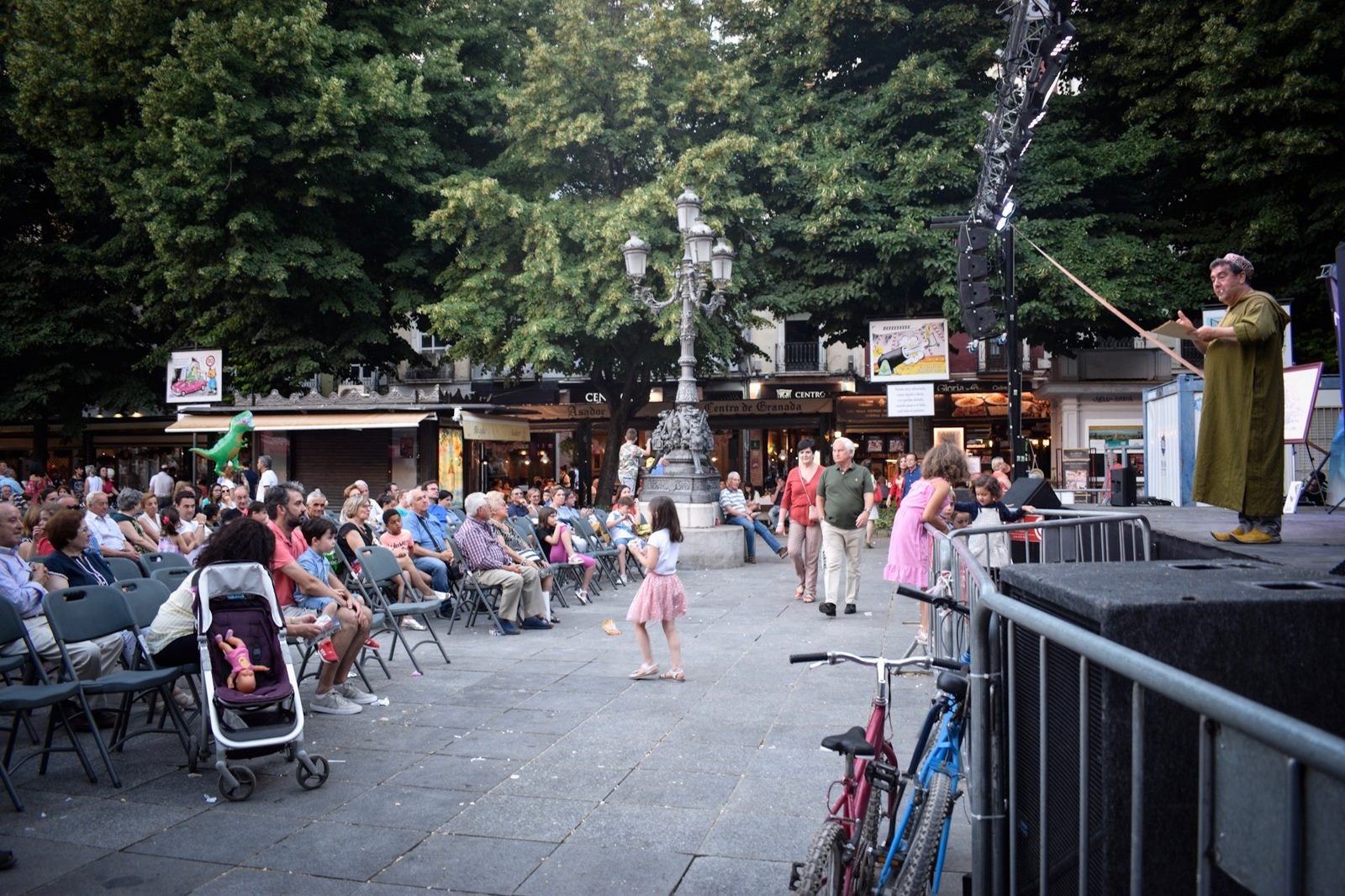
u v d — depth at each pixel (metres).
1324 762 1.40
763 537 17.25
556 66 21.88
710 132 22.69
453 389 35.81
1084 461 27.39
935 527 8.00
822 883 3.02
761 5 24.48
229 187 19.91
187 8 20.16
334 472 30.91
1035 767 2.82
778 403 33.75
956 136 21.70
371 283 22.22
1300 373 9.82
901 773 3.71
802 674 7.76
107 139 21.25
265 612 5.80
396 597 10.06
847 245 21.50
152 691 6.62
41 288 26.02
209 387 24.16
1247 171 19.59
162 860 4.26
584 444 34.84
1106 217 21.81
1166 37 20.33
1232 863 1.75
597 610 11.77
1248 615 2.25
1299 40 19.02
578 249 22.11
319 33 20.30
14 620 5.73
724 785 5.12
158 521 13.06
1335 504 9.69
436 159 22.22
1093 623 2.33
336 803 4.98
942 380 21.75
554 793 5.04
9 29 22.91
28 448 35.94
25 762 5.46
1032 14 11.64
